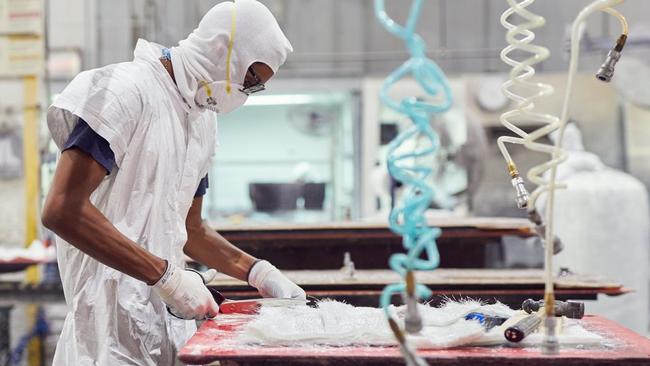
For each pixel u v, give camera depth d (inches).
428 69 43.4
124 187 71.2
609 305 180.4
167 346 74.5
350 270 111.8
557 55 246.7
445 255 134.3
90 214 65.8
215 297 74.0
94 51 236.8
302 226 132.0
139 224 71.4
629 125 224.5
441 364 52.5
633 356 52.4
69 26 235.9
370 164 230.2
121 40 238.1
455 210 218.2
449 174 220.8
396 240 133.3
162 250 73.0
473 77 225.0
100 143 67.3
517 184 60.1
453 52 251.4
